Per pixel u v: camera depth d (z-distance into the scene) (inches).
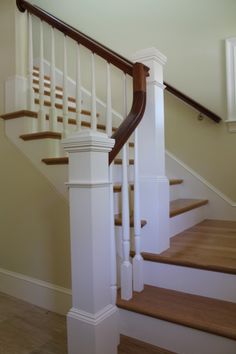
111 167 53.2
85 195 48.4
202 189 104.1
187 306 55.4
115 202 71.2
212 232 84.4
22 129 78.6
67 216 68.7
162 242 66.5
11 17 84.1
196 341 51.1
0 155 84.4
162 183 66.9
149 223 65.7
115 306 55.2
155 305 56.1
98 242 49.2
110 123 63.6
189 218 90.5
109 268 52.0
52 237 72.2
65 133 77.0
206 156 103.7
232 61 96.4
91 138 46.8
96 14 124.2
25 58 85.3
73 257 50.6
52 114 80.0
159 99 67.4
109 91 64.0
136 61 67.2
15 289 81.0
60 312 70.7
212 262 58.7
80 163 48.8
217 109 100.8
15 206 80.6
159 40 109.7
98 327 48.6
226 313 52.5
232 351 48.1
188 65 104.8
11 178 81.4
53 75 80.9
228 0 96.9
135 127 57.6
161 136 68.2
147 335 55.8
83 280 49.6
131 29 115.6
